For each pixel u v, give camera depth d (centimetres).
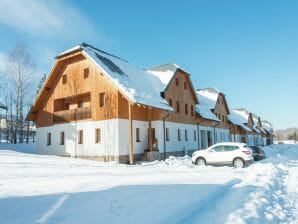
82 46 2552
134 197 768
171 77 3012
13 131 4106
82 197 770
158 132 2683
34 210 644
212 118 3809
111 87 2403
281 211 743
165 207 671
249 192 927
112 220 571
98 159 2397
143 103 2236
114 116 2345
